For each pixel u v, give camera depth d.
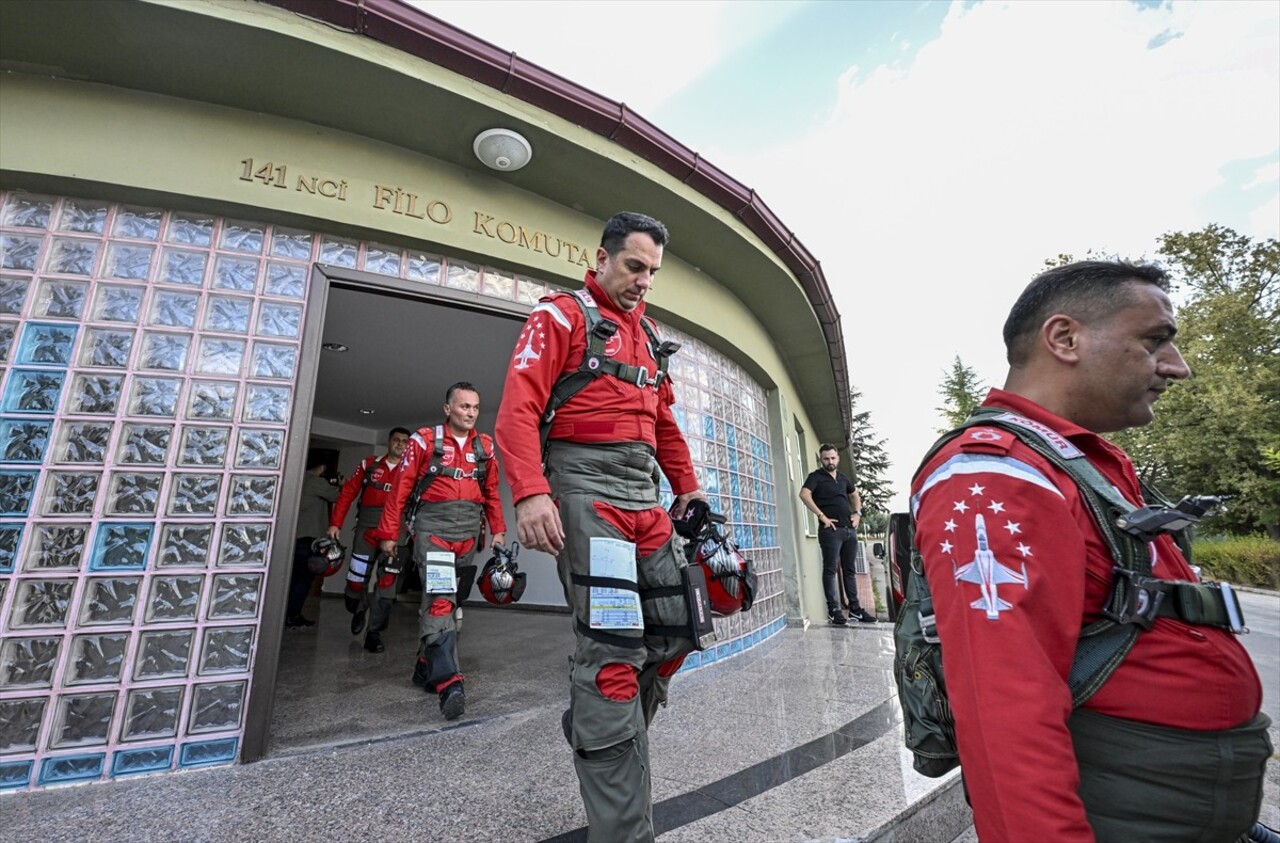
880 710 3.05
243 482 2.63
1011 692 0.77
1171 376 1.05
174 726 2.33
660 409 2.04
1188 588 0.90
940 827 2.05
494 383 7.18
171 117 2.81
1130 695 0.87
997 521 0.88
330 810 1.93
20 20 2.42
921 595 1.15
